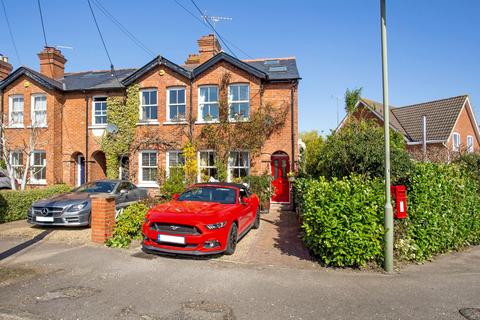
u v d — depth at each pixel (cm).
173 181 1273
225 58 1474
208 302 457
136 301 458
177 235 641
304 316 418
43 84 1652
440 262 661
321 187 638
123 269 591
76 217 912
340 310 436
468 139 2636
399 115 2761
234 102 1490
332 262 619
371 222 589
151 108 1595
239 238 773
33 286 507
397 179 742
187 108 1531
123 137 1592
